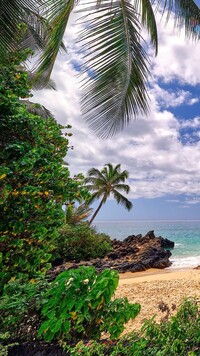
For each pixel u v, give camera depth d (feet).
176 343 7.88
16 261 13.52
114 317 9.34
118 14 20.48
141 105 22.72
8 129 15.21
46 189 14.87
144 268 70.49
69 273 9.51
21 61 19.60
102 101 21.40
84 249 84.58
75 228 86.02
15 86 17.94
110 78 21.16
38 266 15.65
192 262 82.89
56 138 17.60
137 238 123.85
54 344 8.98
